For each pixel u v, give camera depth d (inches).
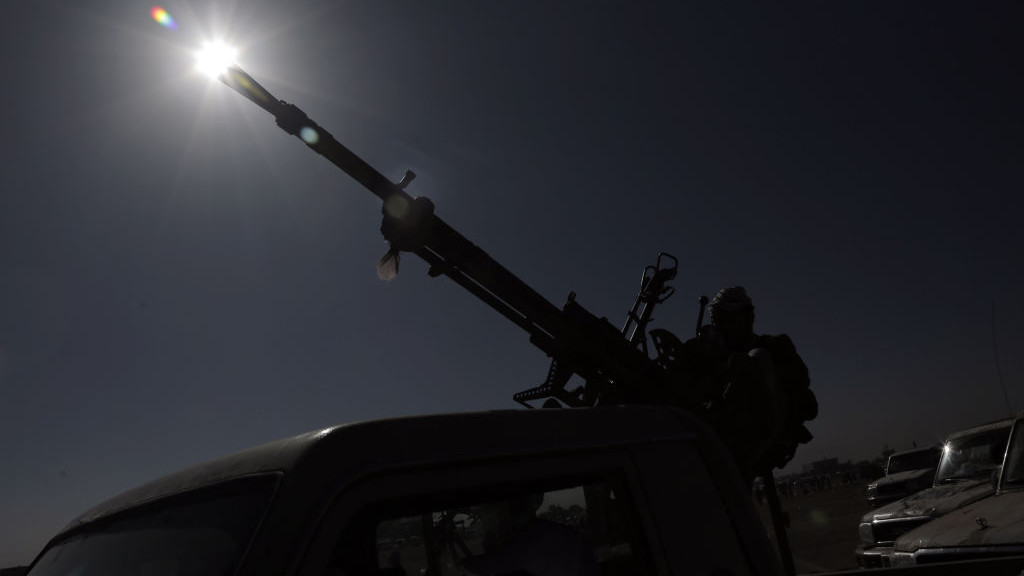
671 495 64.7
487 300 134.1
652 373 127.2
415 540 49.9
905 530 282.2
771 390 97.3
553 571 56.1
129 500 63.4
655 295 145.9
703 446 71.8
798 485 2188.7
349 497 46.5
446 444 52.1
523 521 57.0
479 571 52.3
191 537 49.0
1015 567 119.3
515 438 56.1
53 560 66.0
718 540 65.8
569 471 58.6
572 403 141.6
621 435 63.8
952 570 122.7
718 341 118.8
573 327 129.0
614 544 61.1
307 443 47.5
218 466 54.6
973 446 307.3
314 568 43.5
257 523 44.1
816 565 528.1
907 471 482.0
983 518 200.4
